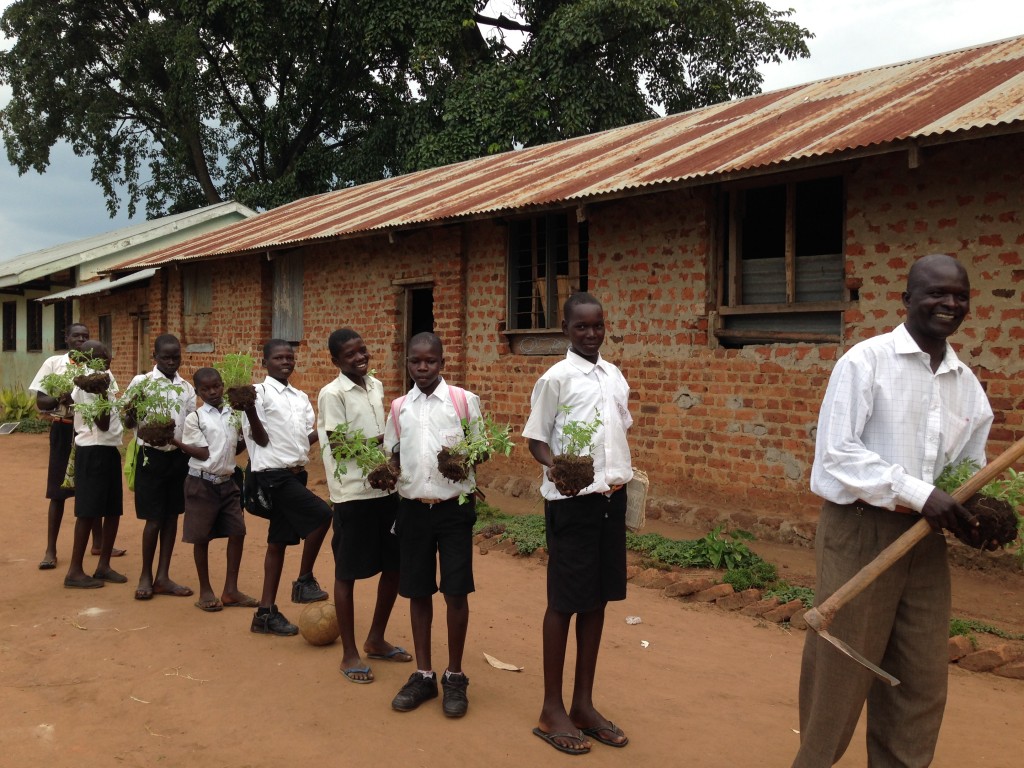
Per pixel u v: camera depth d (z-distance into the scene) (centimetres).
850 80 1006
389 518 475
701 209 827
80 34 2903
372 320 1209
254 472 534
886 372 297
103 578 657
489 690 451
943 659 303
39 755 377
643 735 399
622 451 397
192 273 1603
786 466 768
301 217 1452
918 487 279
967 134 577
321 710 423
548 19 2166
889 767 312
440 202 1064
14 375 2514
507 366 1027
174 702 434
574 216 962
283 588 639
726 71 2339
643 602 617
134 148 3134
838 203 802
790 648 524
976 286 655
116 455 654
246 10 2338
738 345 838
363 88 2711
